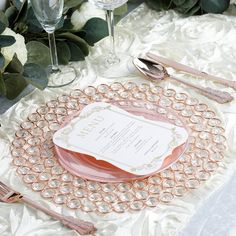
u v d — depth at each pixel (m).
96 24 1.41
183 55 1.40
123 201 1.03
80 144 1.13
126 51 1.43
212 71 1.34
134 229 0.99
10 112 1.25
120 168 1.07
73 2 1.39
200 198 1.03
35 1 1.24
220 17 1.52
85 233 0.98
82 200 1.04
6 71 1.29
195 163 1.09
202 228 0.98
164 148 1.10
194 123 1.18
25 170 1.10
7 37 1.24
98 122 1.17
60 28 1.40
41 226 1.00
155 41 1.46
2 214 1.03
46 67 1.35
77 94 1.27
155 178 1.06
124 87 1.28
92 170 1.09
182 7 1.53
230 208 1.01
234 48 1.41
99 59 1.41
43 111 1.23
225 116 1.21
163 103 1.23
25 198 1.04
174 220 1.00
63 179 1.08
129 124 1.16
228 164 1.10
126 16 1.56
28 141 1.16
